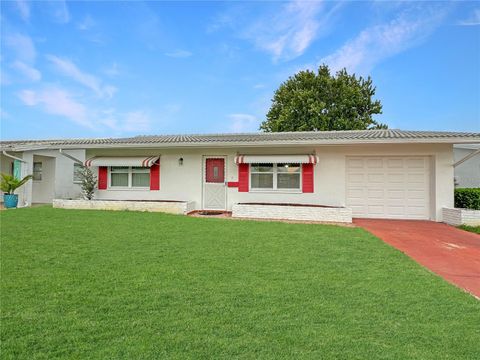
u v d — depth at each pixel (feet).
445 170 53.98
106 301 18.43
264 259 27.94
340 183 57.82
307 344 14.23
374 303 18.84
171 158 64.23
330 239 36.47
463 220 48.01
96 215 52.21
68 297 18.88
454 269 27.32
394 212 57.06
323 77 142.82
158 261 26.78
